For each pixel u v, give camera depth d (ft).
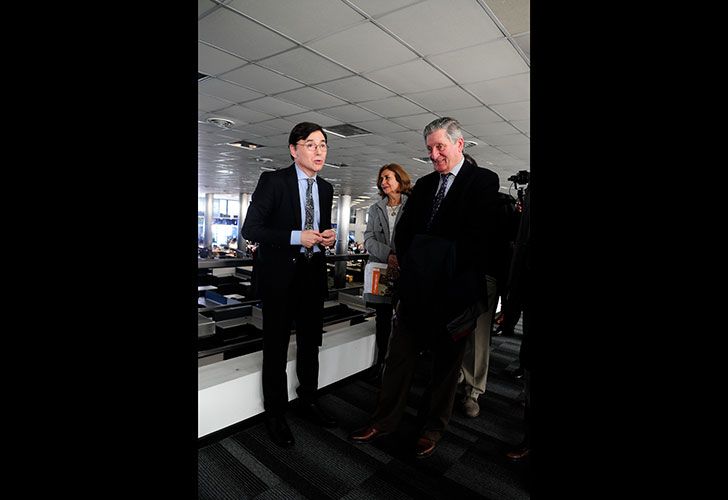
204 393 5.60
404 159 27.53
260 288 5.82
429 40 10.79
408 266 5.07
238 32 10.80
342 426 6.31
